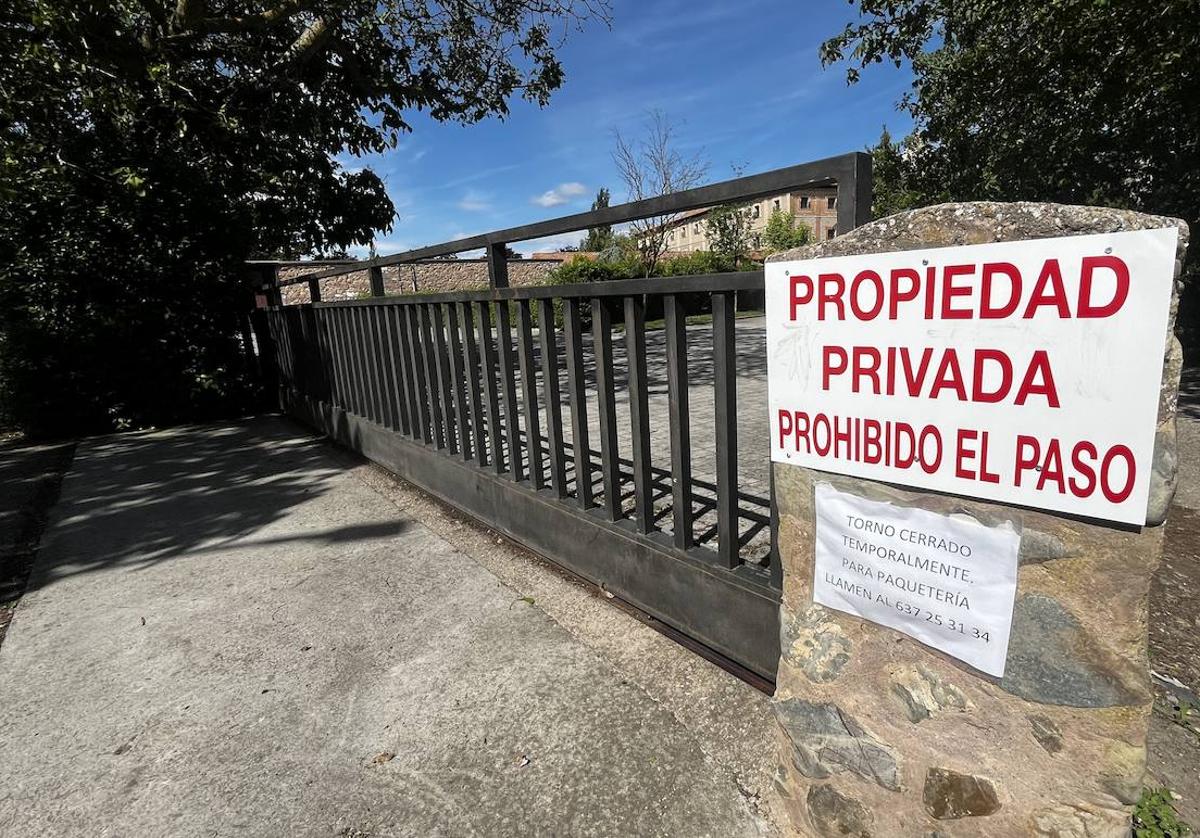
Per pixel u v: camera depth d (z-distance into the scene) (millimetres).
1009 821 1322
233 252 8172
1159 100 6742
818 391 1479
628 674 2377
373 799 1900
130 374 7750
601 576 2953
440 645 2664
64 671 2656
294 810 1876
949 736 1374
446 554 3549
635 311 2504
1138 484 1062
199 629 2932
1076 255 1063
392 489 4750
